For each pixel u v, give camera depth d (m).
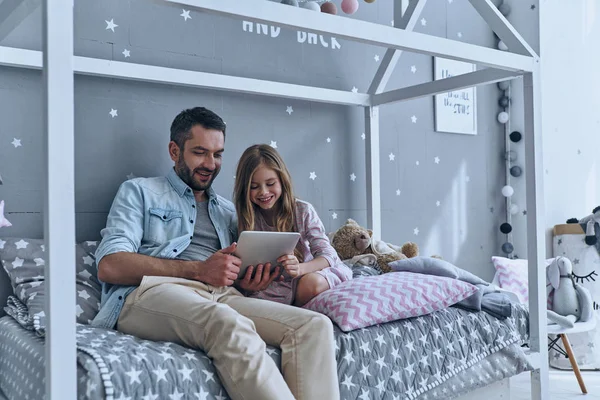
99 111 2.23
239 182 2.11
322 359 1.60
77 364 1.36
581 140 3.60
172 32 2.40
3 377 1.80
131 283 1.81
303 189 2.75
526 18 3.44
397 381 1.84
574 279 3.24
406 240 3.08
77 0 2.19
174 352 1.49
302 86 2.59
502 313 2.17
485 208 3.42
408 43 1.80
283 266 1.93
